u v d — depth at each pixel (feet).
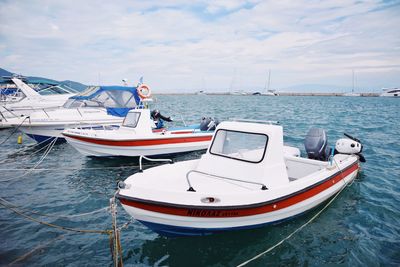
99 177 28.91
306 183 17.67
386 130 55.72
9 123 43.62
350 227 17.98
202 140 37.45
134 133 33.27
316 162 21.12
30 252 15.60
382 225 18.22
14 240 16.84
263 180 16.03
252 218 15.49
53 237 17.19
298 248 15.84
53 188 25.85
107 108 43.34
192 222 14.83
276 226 17.66
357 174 26.73
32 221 19.33
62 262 14.69
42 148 41.68
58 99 62.18
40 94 62.08
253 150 16.94
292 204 16.90
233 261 14.80
